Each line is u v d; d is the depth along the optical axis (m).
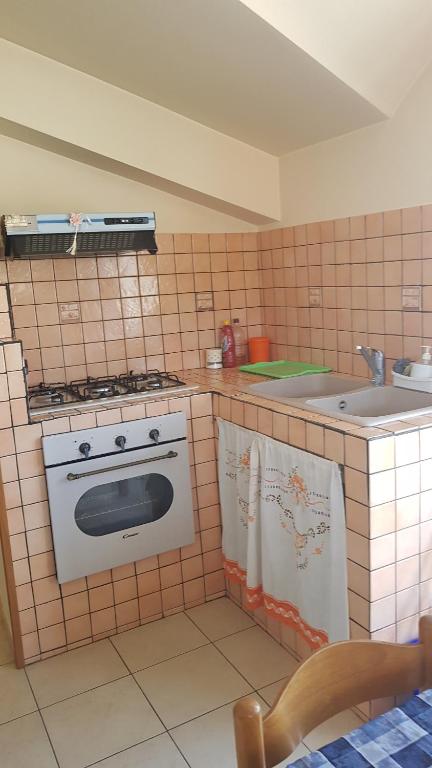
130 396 2.40
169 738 1.87
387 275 2.37
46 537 2.24
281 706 0.90
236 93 2.35
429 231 2.16
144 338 2.93
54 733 1.92
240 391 2.43
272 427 2.11
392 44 1.98
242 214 3.00
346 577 1.83
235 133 2.74
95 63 2.34
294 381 2.64
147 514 2.42
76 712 2.00
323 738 1.82
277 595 2.20
